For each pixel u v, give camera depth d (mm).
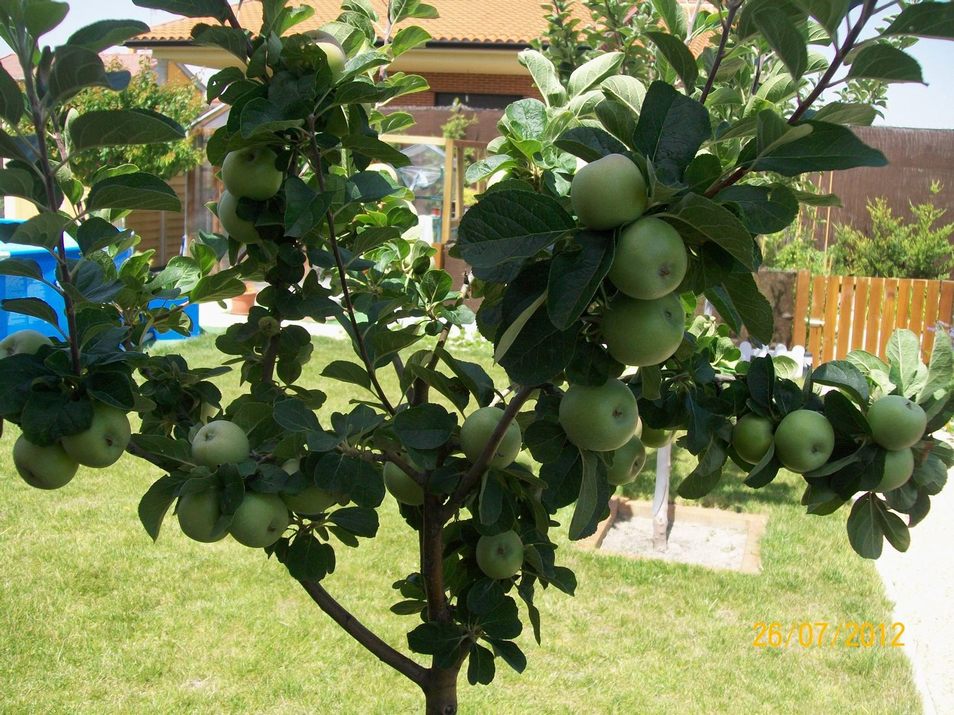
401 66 17906
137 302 2125
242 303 13602
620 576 5383
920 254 13391
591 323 1294
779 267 13398
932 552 5969
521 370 1241
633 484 7113
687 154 1206
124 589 5055
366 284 2578
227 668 4352
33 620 4684
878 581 5398
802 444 1604
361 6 2521
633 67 4332
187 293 2125
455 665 1925
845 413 1622
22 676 4219
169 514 6145
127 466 7129
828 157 1140
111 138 1375
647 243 1105
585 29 5320
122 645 4508
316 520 1813
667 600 5117
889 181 14992
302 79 1555
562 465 1529
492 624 1816
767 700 4180
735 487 7152
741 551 5973
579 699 4172
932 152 14820
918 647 4719
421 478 1704
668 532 6254
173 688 4188
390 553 5617
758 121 1139
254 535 1625
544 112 2148
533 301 1217
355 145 1713
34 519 5988
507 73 18203
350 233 2322
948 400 1672
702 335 2281
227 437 1637
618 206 1119
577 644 4637
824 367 1712
